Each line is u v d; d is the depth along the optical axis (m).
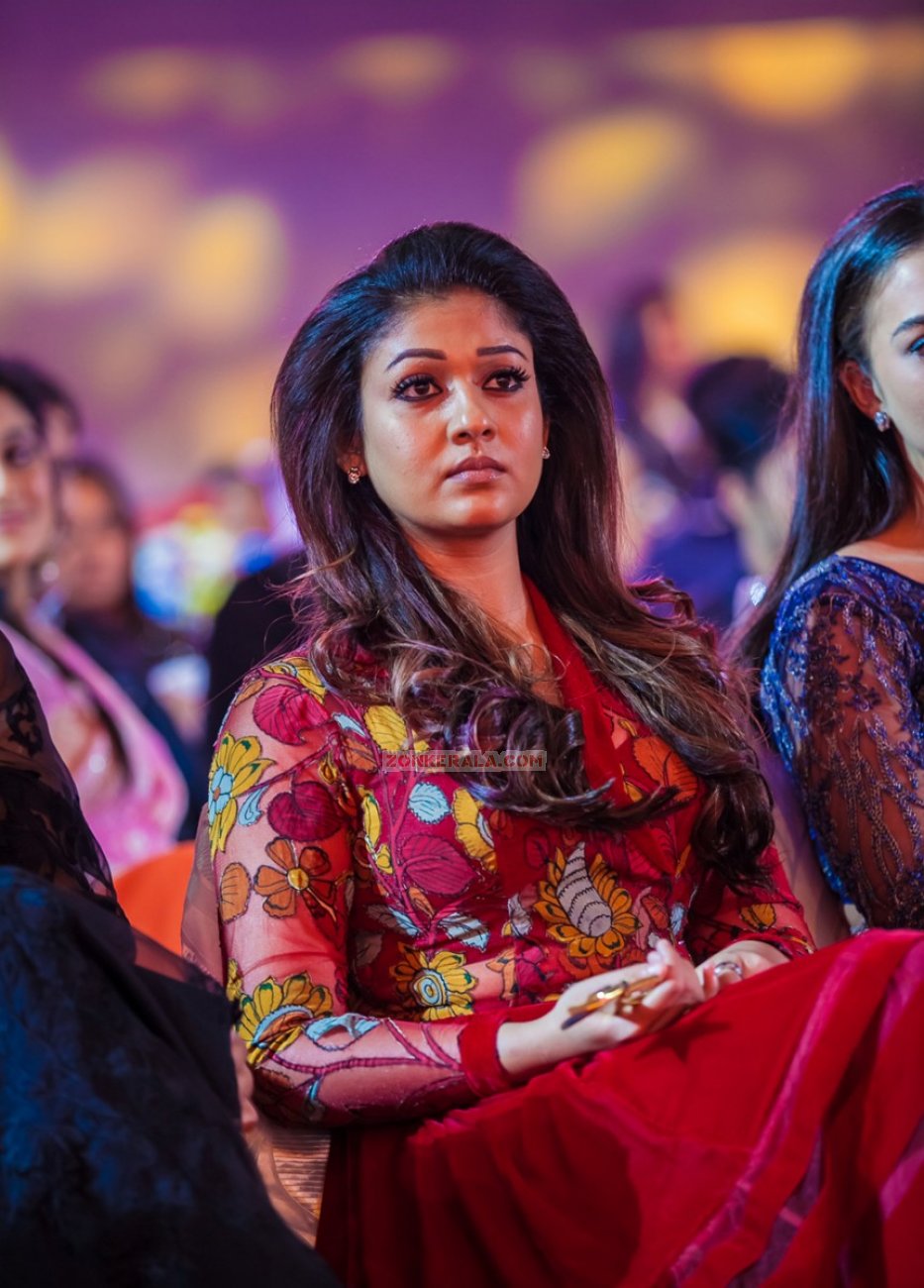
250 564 9.62
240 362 16.39
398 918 4.79
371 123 16.44
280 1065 4.52
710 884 5.23
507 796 4.69
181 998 4.05
